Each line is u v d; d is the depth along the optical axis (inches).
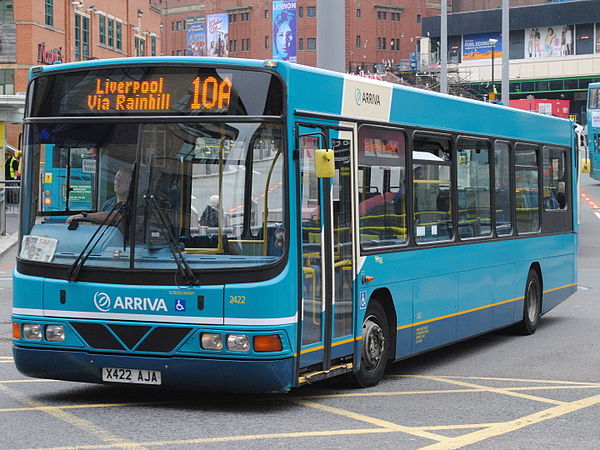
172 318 500.1
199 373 498.9
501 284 793.6
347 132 569.3
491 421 506.6
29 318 525.3
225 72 507.2
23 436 456.8
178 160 506.6
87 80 524.4
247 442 447.5
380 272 601.6
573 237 976.3
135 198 509.4
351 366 574.9
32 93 536.7
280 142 504.7
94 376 518.3
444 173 695.1
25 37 3469.5
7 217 2249.0
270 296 494.9
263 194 502.0
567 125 969.5
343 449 437.7
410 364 711.7
